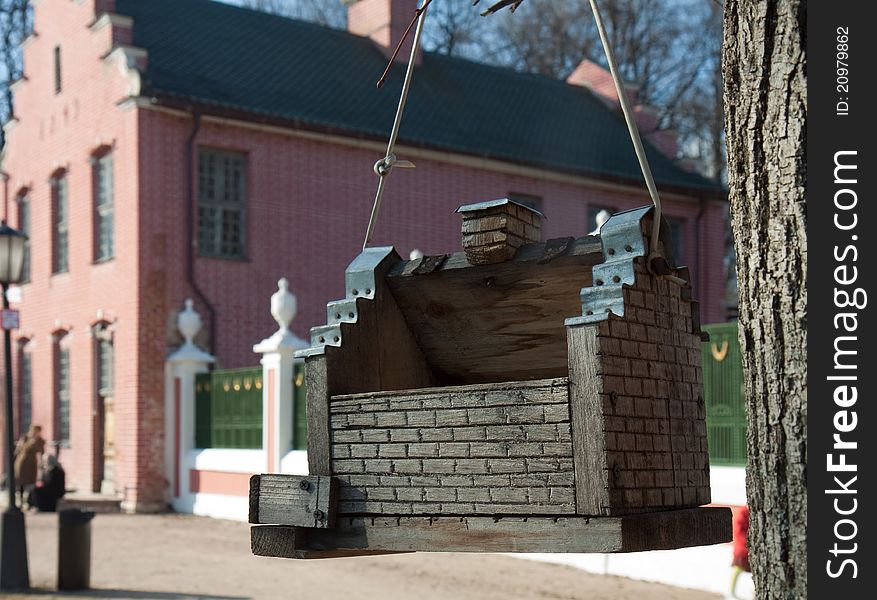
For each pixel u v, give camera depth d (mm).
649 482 2174
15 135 23188
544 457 2133
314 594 10547
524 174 22453
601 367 2088
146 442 18172
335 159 20344
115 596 10531
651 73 36500
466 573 11602
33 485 18828
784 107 2186
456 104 24078
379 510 2328
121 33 19594
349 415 2393
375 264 2705
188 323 18125
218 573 11930
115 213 19000
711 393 10227
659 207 2270
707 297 25047
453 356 2812
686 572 10602
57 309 21141
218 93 19469
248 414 16828
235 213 19359
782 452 2164
